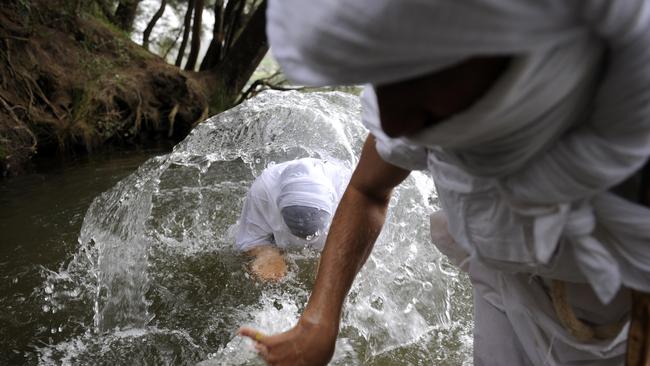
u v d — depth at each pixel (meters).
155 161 3.71
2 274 2.54
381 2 0.50
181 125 7.28
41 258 2.71
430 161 0.90
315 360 1.10
